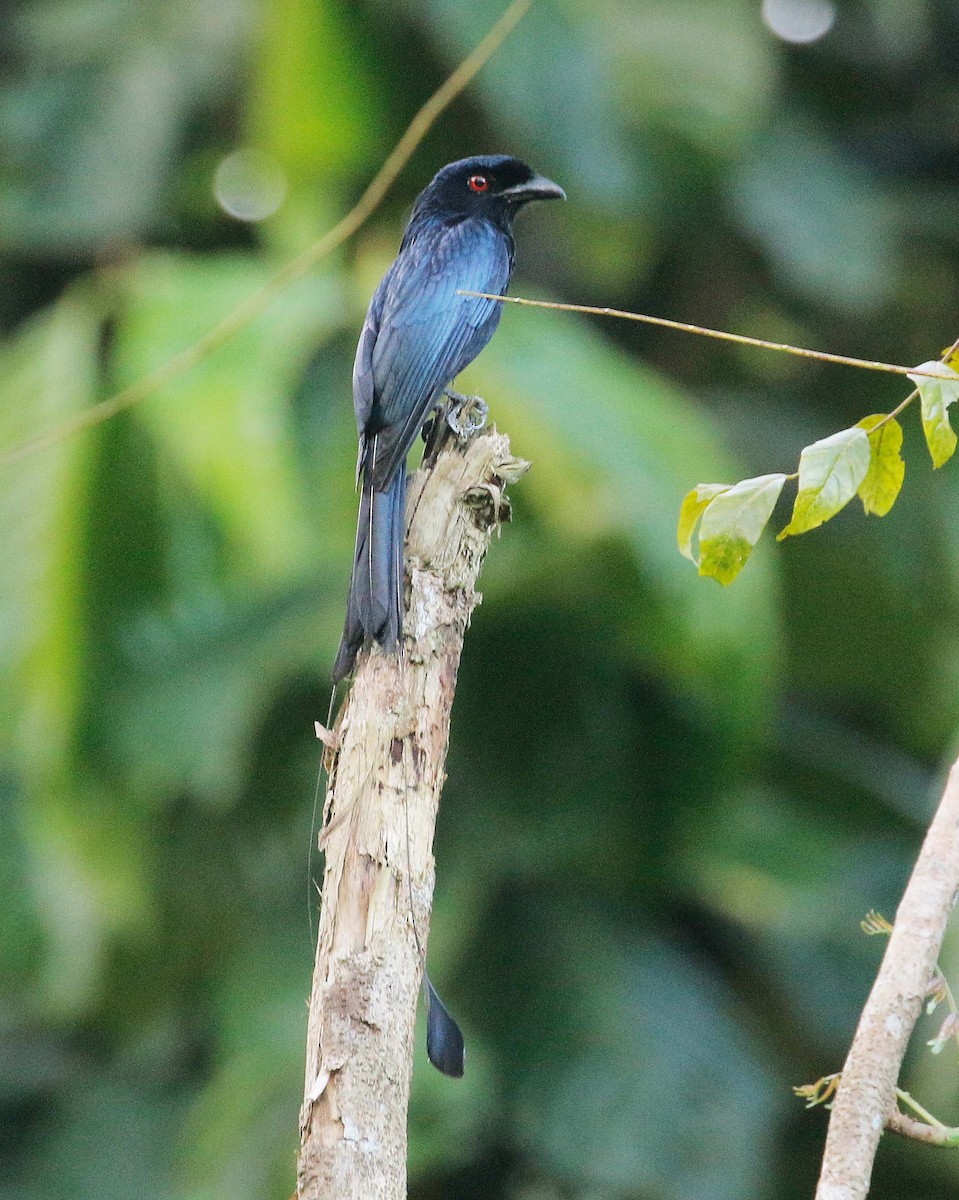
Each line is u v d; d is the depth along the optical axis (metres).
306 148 16.25
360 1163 4.05
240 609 14.81
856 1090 3.89
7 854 15.89
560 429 13.70
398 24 15.73
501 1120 13.94
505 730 14.76
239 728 14.42
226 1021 14.84
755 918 15.18
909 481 17.25
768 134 17.55
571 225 16.83
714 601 13.88
